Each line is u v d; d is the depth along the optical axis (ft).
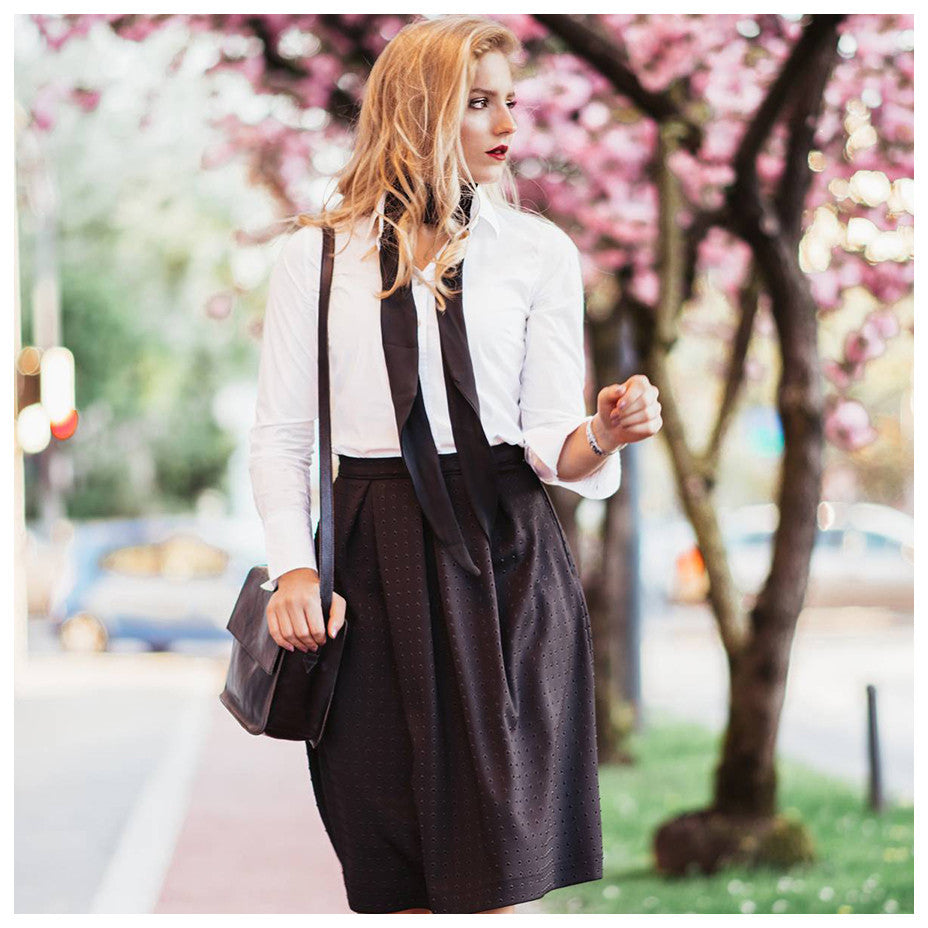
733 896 22.63
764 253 24.34
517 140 31.48
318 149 34.30
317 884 22.61
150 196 100.99
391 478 9.93
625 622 41.11
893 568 81.82
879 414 106.32
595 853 10.11
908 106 29.12
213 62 31.50
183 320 106.52
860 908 21.80
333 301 10.05
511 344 10.02
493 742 9.66
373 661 10.00
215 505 121.29
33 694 49.55
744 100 29.81
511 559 9.92
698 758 38.14
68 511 117.19
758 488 135.95
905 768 36.76
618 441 9.69
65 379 67.46
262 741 39.14
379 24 27.35
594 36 24.03
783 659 25.16
